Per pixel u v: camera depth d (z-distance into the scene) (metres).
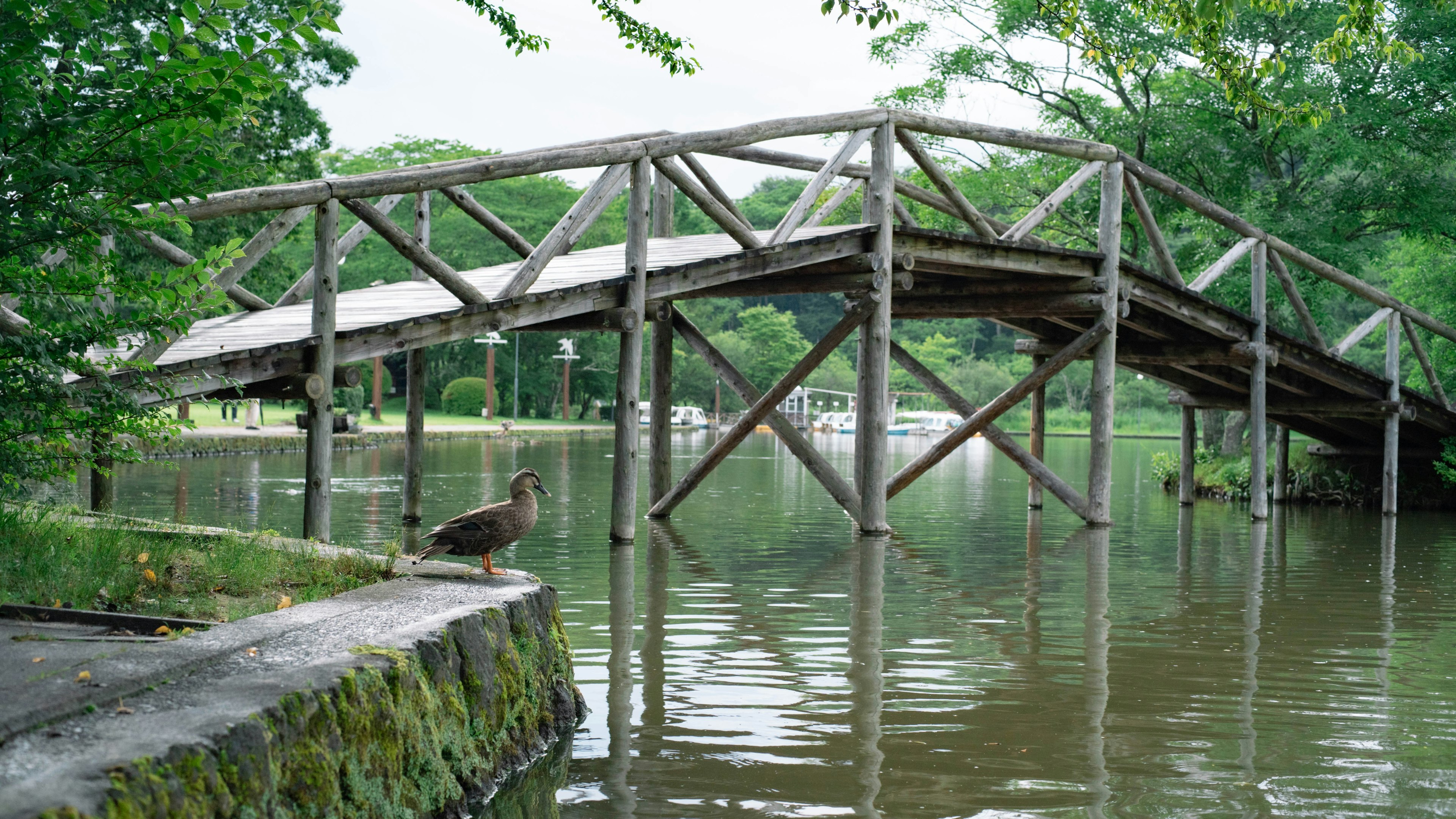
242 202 10.28
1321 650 8.84
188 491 19.95
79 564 6.22
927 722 6.64
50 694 3.79
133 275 6.85
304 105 27.86
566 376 72.88
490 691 5.48
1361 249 29.48
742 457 39.00
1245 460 27.31
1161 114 27.94
